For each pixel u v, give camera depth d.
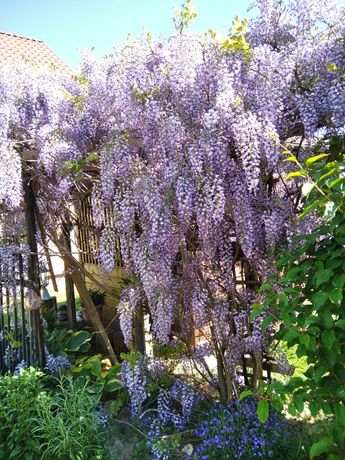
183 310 3.12
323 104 2.34
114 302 5.05
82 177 3.10
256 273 2.92
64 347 4.03
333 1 2.50
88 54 3.11
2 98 3.20
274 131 2.21
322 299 1.77
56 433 2.81
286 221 2.45
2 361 3.83
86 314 5.07
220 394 3.09
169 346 3.35
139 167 2.76
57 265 7.96
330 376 1.86
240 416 2.71
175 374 3.34
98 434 2.87
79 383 3.31
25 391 2.99
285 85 2.35
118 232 2.92
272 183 2.64
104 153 2.78
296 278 1.99
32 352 3.60
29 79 3.30
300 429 2.76
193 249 2.93
